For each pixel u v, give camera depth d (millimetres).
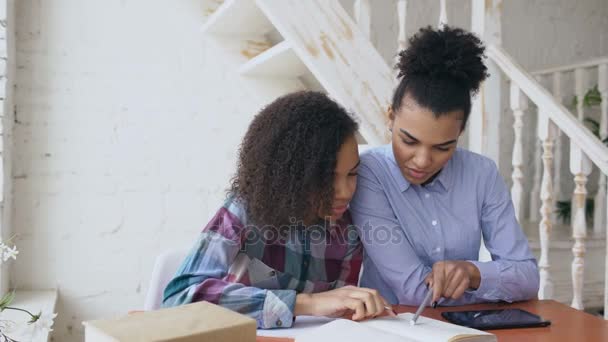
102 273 2352
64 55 2281
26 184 2250
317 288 1223
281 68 2059
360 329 852
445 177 1312
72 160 2305
